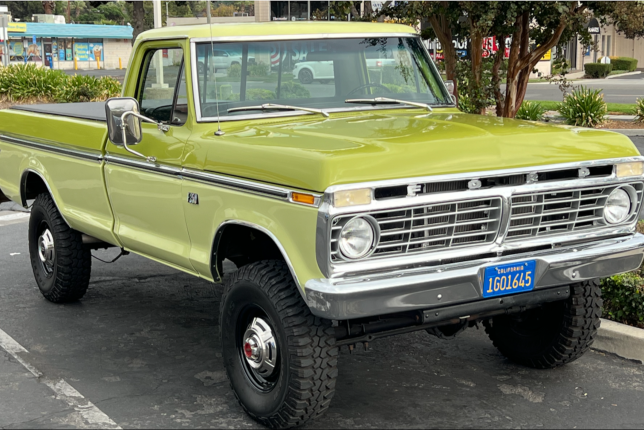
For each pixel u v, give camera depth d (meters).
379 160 3.78
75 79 23.33
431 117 4.96
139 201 5.22
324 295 3.66
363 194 3.70
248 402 4.39
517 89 9.42
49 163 6.33
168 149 4.89
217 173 4.45
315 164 3.72
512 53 8.91
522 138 4.21
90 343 5.81
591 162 4.31
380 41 5.47
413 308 3.83
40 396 4.84
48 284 6.69
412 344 5.74
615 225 4.53
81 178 5.90
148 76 5.24
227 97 4.88
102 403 4.73
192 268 4.83
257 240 4.73
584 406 4.63
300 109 5.00
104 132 5.58
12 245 9.03
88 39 68.88
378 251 3.86
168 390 4.94
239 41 4.93
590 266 4.32
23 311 6.59
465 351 5.60
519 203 4.16
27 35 63.78
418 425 4.40
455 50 9.73
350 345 4.14
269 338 4.25
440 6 8.31
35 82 23.30
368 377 5.12
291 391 4.04
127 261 8.33
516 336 5.21
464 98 11.39
